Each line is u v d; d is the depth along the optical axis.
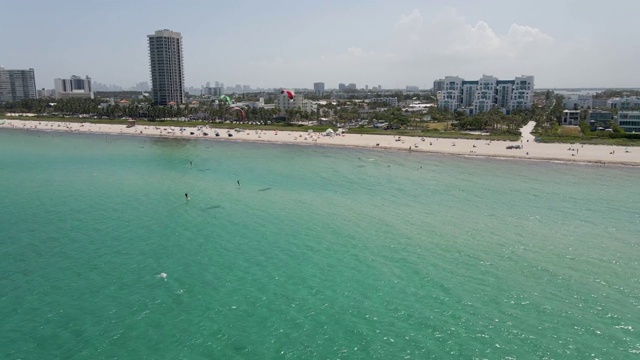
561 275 57.50
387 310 49.00
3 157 146.38
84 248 65.88
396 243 68.50
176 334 44.53
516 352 41.91
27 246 66.50
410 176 119.25
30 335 44.38
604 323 46.72
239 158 149.38
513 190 102.31
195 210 85.81
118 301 50.66
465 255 63.84
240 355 41.34
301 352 41.75
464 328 45.66
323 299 51.28
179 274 57.47
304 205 89.75
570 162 139.25
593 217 81.12
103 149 168.25
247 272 58.19
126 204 89.75
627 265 60.47
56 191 100.12
